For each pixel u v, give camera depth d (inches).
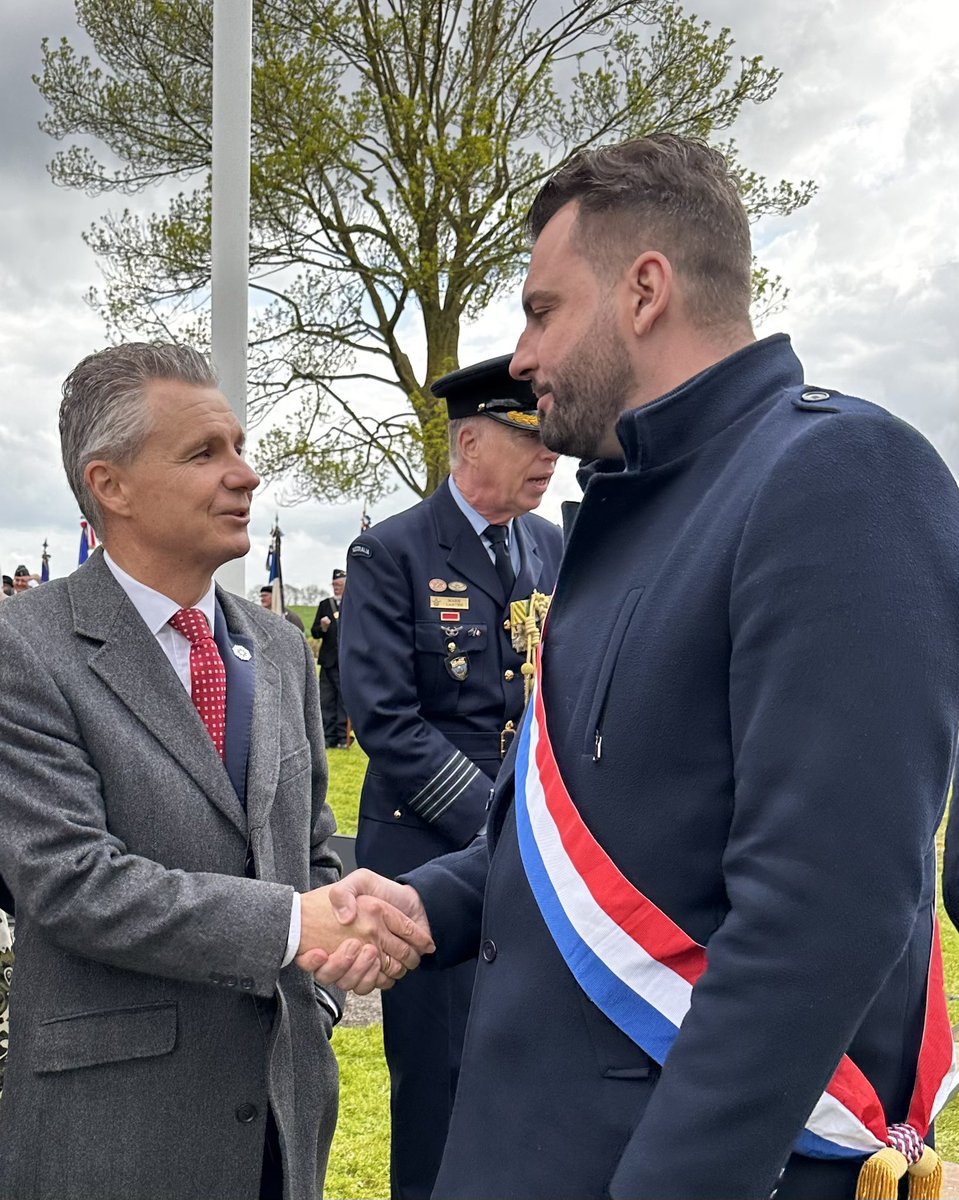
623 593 51.4
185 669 73.7
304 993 75.2
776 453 46.7
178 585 73.1
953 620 43.2
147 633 70.9
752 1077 41.4
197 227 581.3
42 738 65.5
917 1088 49.5
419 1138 106.9
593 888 49.1
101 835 65.1
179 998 68.0
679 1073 43.1
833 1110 46.7
